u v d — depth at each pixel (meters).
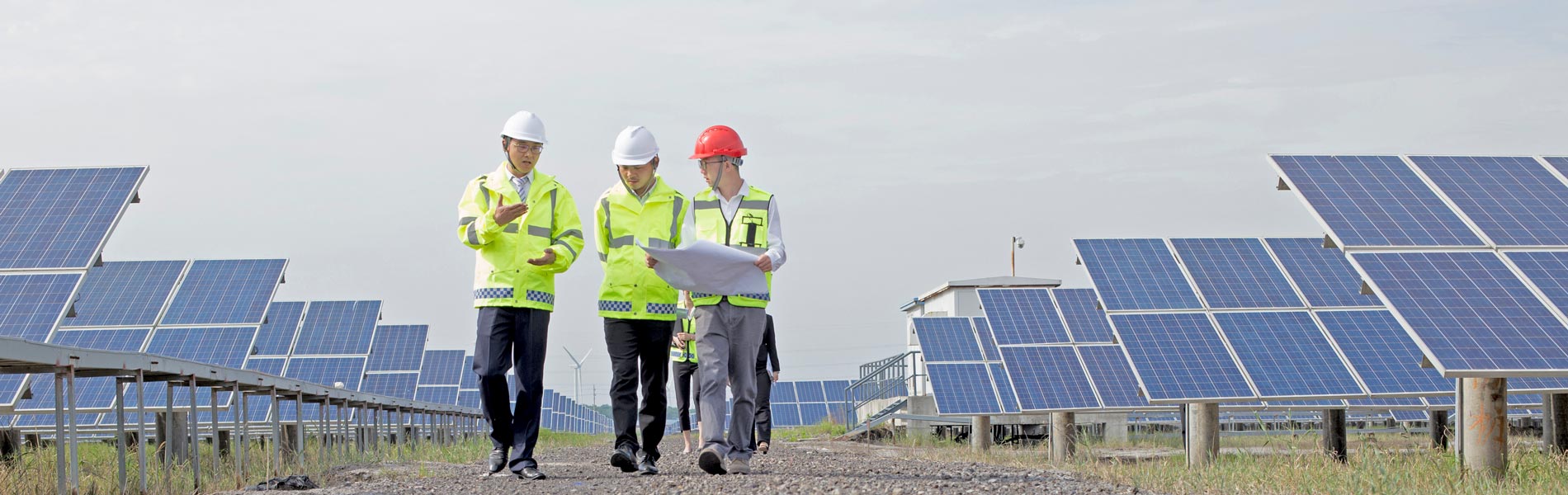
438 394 42.38
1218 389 14.35
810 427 45.56
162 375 9.60
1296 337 15.59
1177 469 11.91
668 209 9.62
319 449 13.78
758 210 9.35
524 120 9.37
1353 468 10.34
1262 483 9.93
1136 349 15.37
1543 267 10.56
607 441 33.91
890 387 35.50
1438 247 10.89
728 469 9.95
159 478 9.73
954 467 11.33
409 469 12.28
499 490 8.34
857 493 7.66
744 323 9.21
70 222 13.41
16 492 8.68
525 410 9.49
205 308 21.69
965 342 27.52
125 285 21.20
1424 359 9.59
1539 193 11.86
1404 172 12.30
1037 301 22.17
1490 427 10.03
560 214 9.61
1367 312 16.23
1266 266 17.86
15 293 12.15
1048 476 10.02
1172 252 18.45
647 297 9.60
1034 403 18.33
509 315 9.46
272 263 22.77
